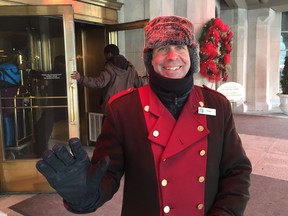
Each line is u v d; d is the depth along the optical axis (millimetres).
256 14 9391
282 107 8898
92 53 5180
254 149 5129
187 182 1075
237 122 7641
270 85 11039
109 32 4930
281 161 4488
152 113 1110
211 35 4695
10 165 3455
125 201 1147
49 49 3479
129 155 1107
